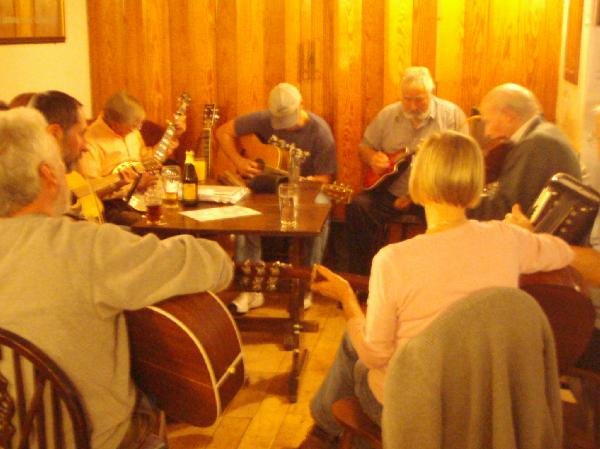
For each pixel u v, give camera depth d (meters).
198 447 2.61
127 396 1.60
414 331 1.71
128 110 3.94
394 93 4.40
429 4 4.27
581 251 2.27
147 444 1.65
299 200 3.44
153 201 2.97
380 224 4.08
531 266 1.85
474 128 3.76
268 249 4.14
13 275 1.49
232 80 4.59
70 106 2.80
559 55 4.19
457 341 1.51
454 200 1.72
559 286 1.82
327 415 2.35
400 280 1.70
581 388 2.36
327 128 4.23
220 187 3.53
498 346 1.51
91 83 4.71
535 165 2.74
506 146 2.92
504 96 2.90
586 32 3.35
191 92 4.63
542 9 4.16
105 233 1.54
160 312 1.63
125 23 4.61
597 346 2.11
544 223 2.30
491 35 4.25
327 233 4.09
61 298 1.49
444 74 4.33
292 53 4.48
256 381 3.12
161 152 4.16
